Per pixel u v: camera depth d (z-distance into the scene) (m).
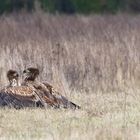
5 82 27.92
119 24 43.25
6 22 43.25
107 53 30.16
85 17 52.41
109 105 23.94
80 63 29.38
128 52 30.39
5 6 68.38
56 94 22.92
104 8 75.75
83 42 31.83
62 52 29.72
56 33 38.69
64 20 47.69
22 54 29.34
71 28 40.81
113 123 20.31
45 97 22.69
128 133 18.50
